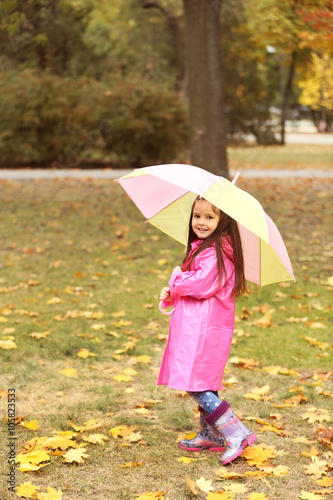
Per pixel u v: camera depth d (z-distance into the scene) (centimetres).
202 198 307
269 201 1220
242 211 281
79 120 1705
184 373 294
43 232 953
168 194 344
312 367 447
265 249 313
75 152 1755
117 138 1755
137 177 340
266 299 625
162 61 2734
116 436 330
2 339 482
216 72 1127
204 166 1144
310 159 2347
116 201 1223
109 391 397
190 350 295
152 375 432
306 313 580
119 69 2292
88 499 267
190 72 1139
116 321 552
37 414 356
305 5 887
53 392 392
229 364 454
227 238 306
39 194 1284
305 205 1189
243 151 2761
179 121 1794
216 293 299
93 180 1496
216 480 287
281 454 313
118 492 274
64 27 2064
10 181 1446
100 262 775
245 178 1569
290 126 5406
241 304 608
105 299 618
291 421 358
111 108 1714
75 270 734
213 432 323
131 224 1020
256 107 3219
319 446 325
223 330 302
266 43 1120
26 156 1744
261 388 401
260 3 959
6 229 967
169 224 349
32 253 820
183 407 378
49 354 461
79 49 2184
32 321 538
